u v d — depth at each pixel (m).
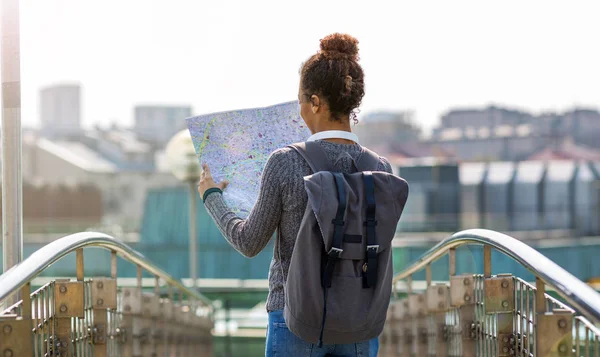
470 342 3.31
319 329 2.14
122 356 4.62
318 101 2.32
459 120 78.88
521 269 17.69
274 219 2.28
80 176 62.12
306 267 2.14
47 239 37.00
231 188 2.56
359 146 2.37
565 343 2.43
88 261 22.17
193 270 11.81
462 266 16.92
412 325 5.17
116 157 72.12
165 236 25.77
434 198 38.75
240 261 23.41
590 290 2.02
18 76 3.46
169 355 6.68
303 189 2.25
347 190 2.15
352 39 2.35
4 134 3.46
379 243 2.16
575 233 38.91
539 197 40.56
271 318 2.33
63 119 92.25
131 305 4.82
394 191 2.19
